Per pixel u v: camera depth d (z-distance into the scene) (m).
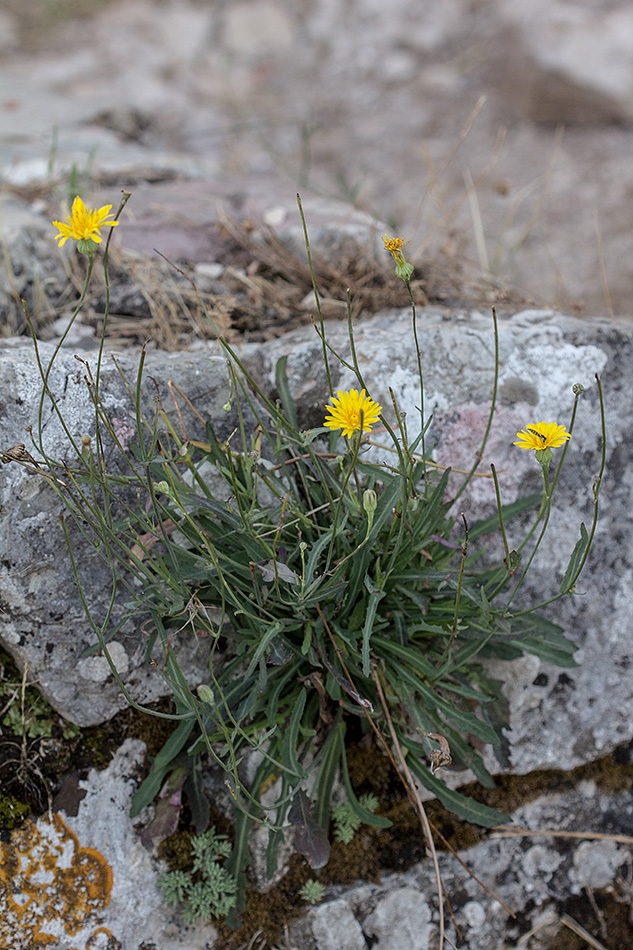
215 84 2.89
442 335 1.19
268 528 1.10
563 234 2.14
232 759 1.04
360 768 1.17
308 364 1.18
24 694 1.12
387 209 2.23
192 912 1.12
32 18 3.31
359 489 1.10
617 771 1.22
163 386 1.13
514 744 1.19
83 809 1.11
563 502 1.20
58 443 1.10
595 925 1.21
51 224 1.31
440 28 3.00
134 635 1.11
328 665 1.09
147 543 1.09
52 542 1.09
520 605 1.19
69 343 1.23
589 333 1.22
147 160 1.60
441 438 1.17
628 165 2.32
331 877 1.16
